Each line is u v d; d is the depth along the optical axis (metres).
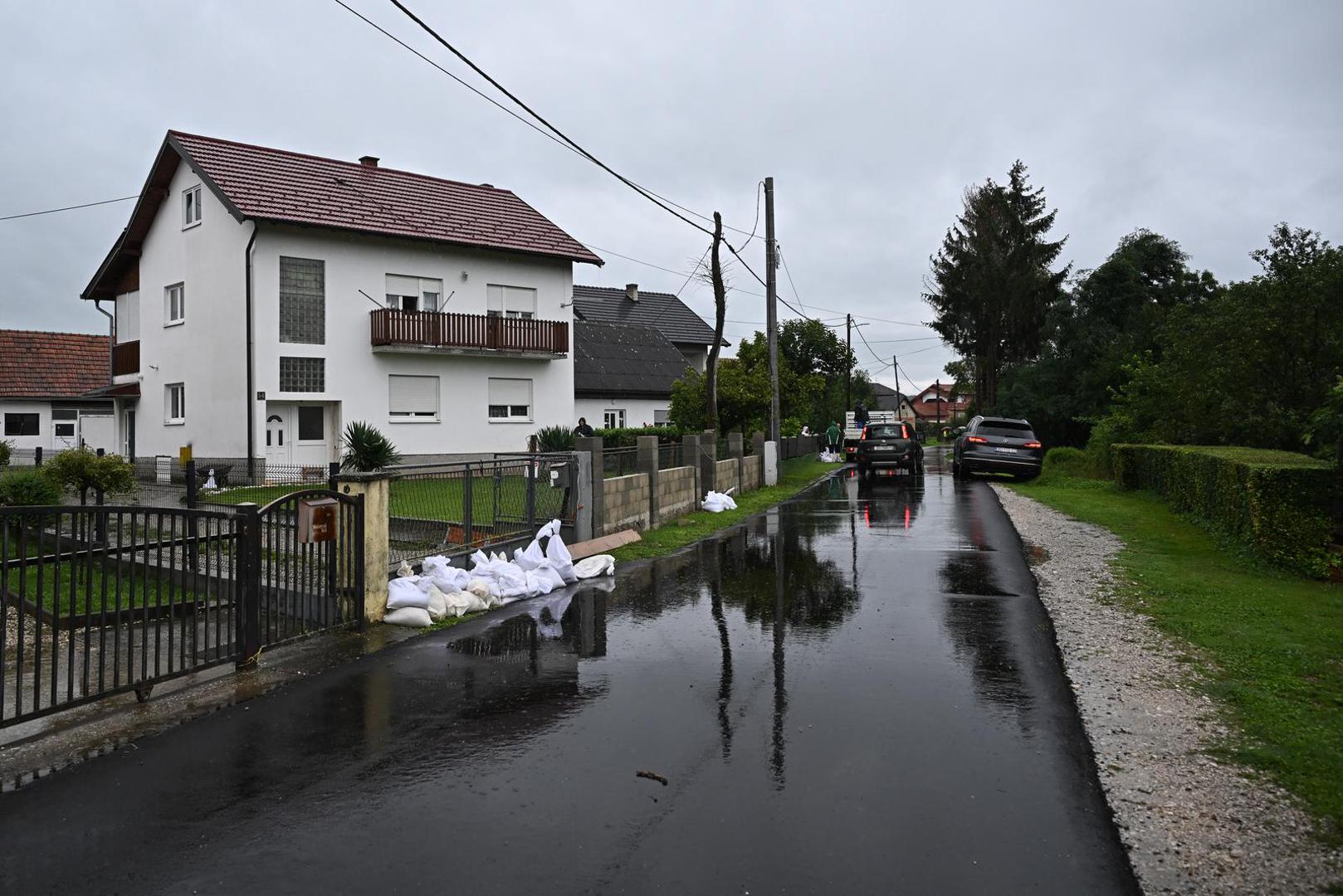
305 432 23.66
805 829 3.70
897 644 6.77
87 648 5.07
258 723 5.10
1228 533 11.02
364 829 3.75
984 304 45.34
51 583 9.04
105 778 4.31
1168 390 19.48
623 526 13.05
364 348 24.23
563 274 28.73
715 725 4.98
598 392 34.62
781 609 8.12
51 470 13.46
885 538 12.98
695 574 10.15
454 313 25.88
